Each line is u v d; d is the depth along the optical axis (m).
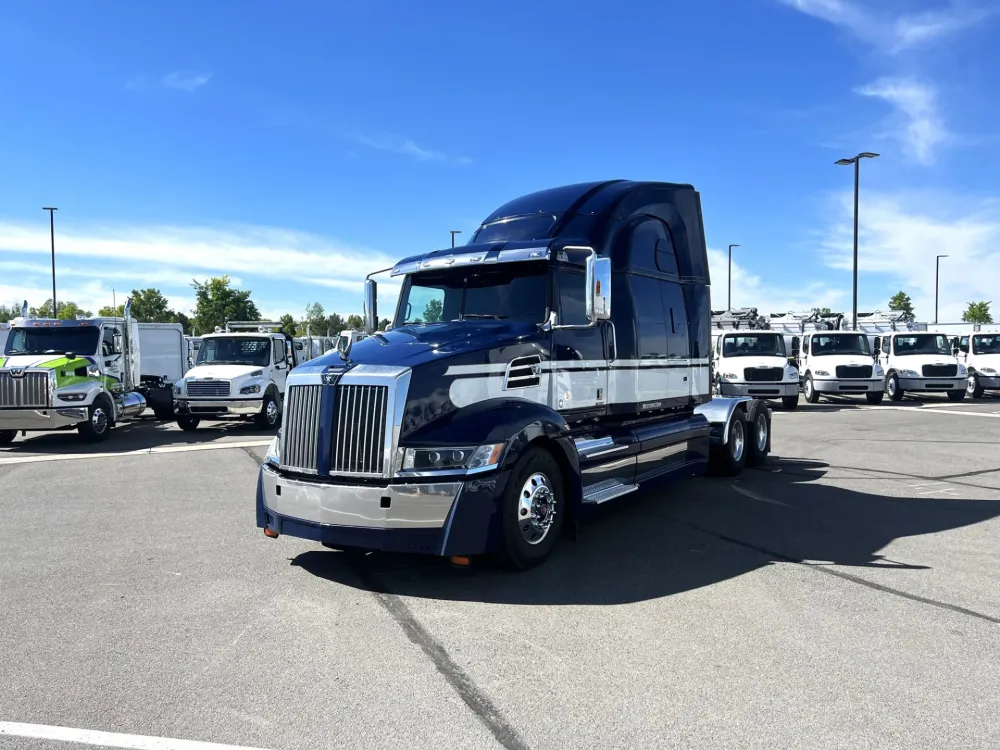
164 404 18.58
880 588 5.11
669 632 4.36
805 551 6.07
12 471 11.05
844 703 3.47
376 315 7.28
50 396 13.52
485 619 4.61
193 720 3.37
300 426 5.40
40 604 4.97
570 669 3.87
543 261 6.43
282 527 5.43
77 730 3.29
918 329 32.59
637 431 7.57
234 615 4.72
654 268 8.05
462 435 5.17
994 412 18.83
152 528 7.14
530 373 6.02
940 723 3.29
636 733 3.23
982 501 8.01
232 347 17.61
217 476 10.16
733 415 9.59
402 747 3.15
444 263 6.84
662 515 7.43
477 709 3.46
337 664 3.96
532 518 5.56
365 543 5.06
